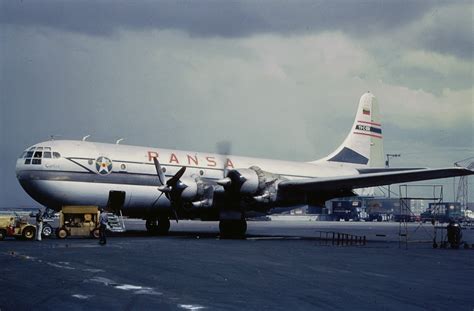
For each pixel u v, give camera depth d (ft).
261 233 145.18
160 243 88.94
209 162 115.24
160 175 102.53
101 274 49.34
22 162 98.53
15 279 45.93
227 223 109.19
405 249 88.22
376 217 375.86
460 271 57.62
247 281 47.11
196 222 270.67
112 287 42.50
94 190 100.37
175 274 50.49
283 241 103.35
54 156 97.86
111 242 89.35
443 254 78.89
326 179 102.22
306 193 111.04
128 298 38.19
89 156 100.17
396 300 39.42
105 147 103.91
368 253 77.66
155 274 50.19
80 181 99.09
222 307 35.96
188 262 60.18
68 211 98.02
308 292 42.04
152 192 106.22
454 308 36.99
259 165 122.52
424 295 41.75
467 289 45.16
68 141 101.81
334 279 49.29
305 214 442.09
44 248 75.15
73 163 98.58
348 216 378.12
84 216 98.73
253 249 80.23
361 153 148.05
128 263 57.93
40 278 46.57
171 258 64.03
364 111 149.89
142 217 113.60
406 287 45.50
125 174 103.14
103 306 35.40
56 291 40.40
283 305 36.99
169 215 111.86
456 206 334.24
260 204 105.40
